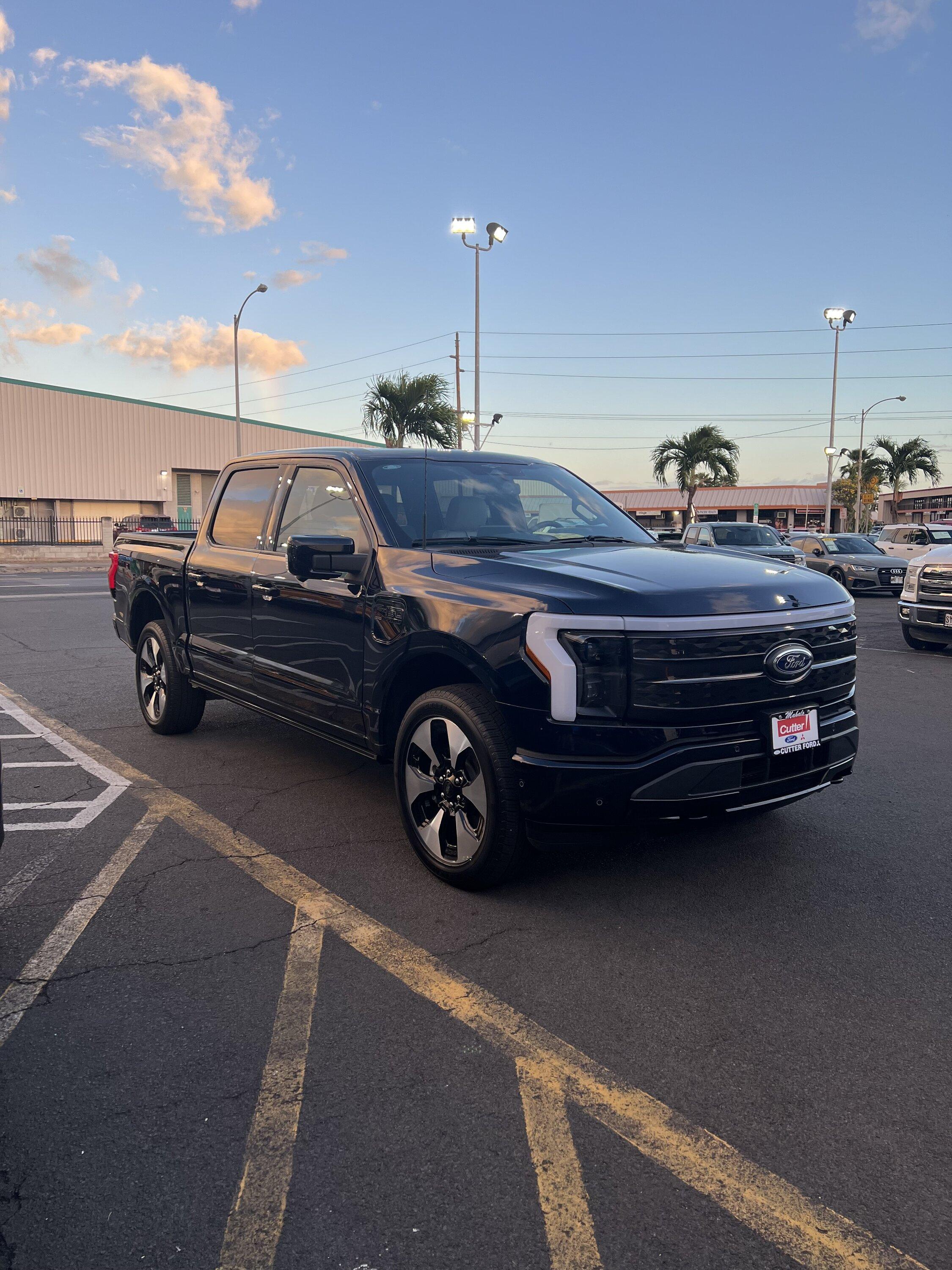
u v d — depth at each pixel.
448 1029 2.61
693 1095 2.32
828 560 21.83
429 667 3.72
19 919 3.32
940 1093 2.34
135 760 5.45
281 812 4.54
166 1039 2.55
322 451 4.66
